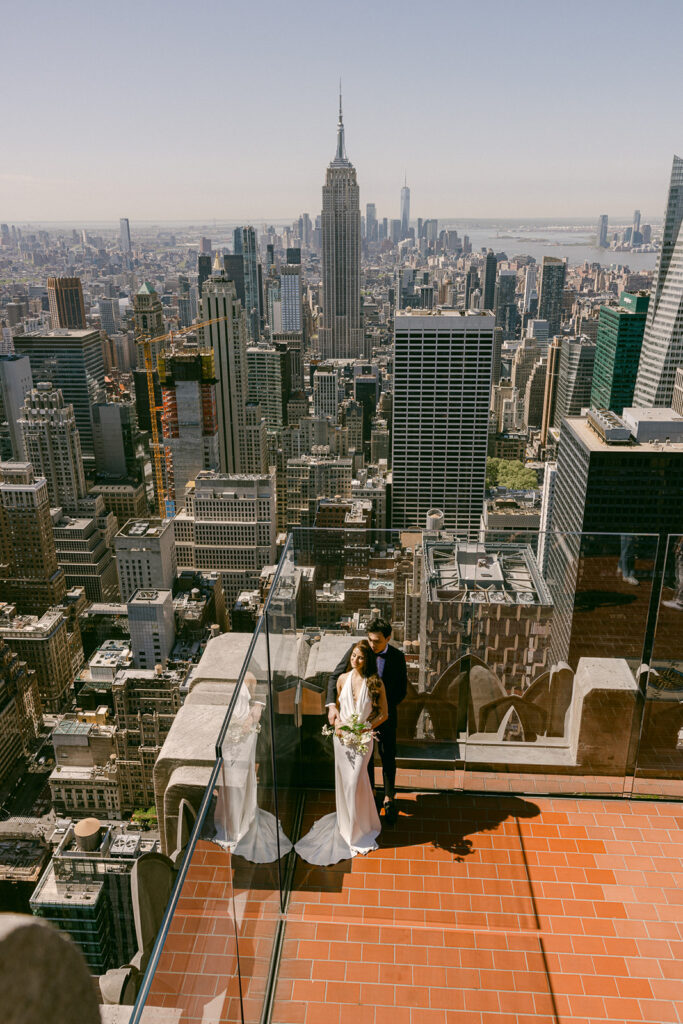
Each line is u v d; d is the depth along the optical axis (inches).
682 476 2935.5
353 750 179.6
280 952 158.2
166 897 153.6
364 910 168.2
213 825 101.2
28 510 4035.4
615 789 208.1
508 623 193.9
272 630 165.3
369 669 185.8
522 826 196.2
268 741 156.9
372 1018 145.4
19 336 6835.6
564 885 177.6
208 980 95.8
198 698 206.8
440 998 149.6
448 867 181.0
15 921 27.2
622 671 200.8
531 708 201.8
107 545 4950.8
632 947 161.9
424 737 205.2
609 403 5974.4
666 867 184.7
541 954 159.3
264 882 147.4
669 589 196.1
